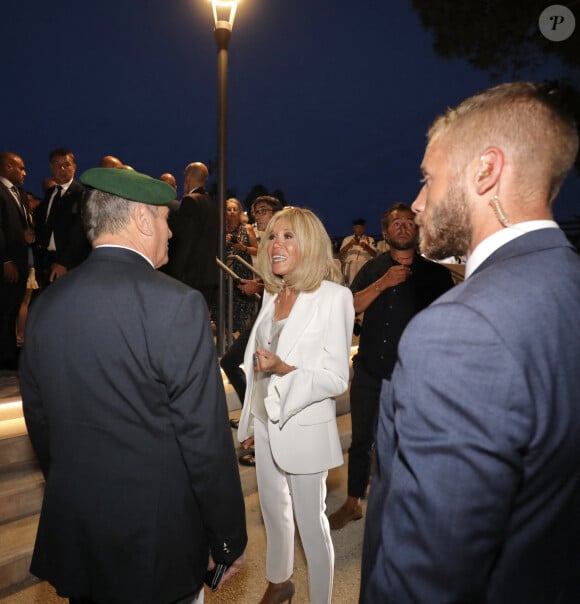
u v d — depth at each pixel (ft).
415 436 2.14
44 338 3.86
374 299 8.25
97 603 3.92
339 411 13.61
